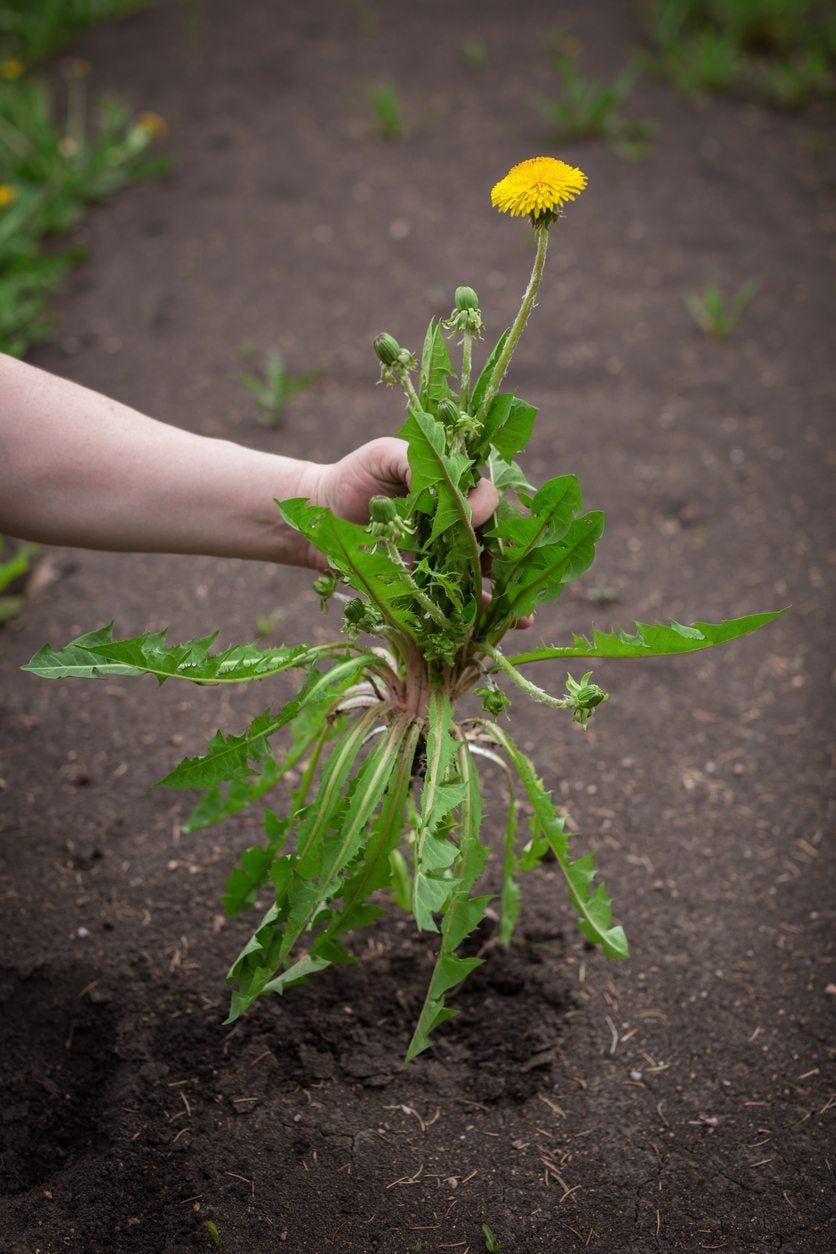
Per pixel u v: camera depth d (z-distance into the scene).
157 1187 1.66
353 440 3.28
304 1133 1.74
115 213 4.39
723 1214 1.65
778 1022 1.92
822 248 4.20
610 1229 1.63
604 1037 1.89
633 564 2.94
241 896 1.78
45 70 5.34
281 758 2.36
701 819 2.29
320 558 1.70
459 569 1.53
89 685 2.58
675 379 3.58
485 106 5.03
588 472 3.21
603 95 4.68
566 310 3.86
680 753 2.44
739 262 4.11
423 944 2.02
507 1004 1.94
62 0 5.63
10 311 3.64
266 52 5.51
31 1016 1.89
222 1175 1.68
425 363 1.48
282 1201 1.65
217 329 3.76
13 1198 1.65
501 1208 1.65
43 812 2.25
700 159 4.68
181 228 4.29
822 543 3.00
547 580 1.55
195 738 2.43
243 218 4.34
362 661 1.62
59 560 2.96
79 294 3.94
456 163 4.64
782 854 2.21
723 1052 1.87
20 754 2.38
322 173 4.60
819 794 2.35
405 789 1.61
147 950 1.99
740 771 2.40
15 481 1.64
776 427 3.40
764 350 3.71
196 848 2.19
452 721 1.66
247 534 1.69
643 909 2.10
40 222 4.19
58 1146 1.73
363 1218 1.63
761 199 4.46
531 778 1.68
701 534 3.04
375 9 5.96
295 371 3.57
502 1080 1.82
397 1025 1.90
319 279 4.00
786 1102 1.80
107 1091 1.79
